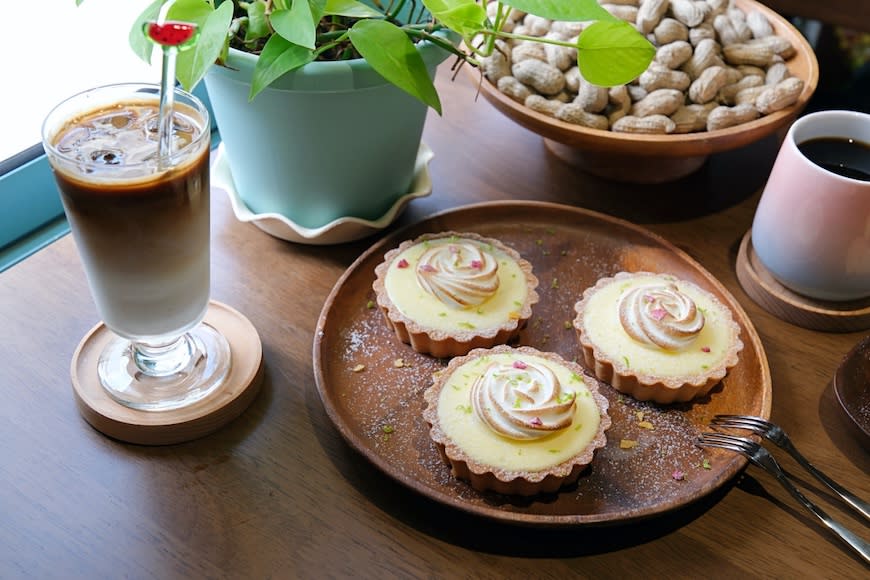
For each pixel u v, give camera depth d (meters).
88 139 0.51
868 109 0.87
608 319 0.61
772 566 0.52
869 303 0.63
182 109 0.53
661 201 0.71
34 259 0.65
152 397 0.56
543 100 0.68
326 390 0.56
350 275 0.62
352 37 0.55
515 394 0.54
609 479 0.54
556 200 0.71
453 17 0.55
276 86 0.56
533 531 0.53
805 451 0.57
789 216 0.60
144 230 0.50
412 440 0.56
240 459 0.55
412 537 0.52
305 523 0.53
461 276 0.61
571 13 0.53
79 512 0.52
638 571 0.51
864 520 0.54
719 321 0.61
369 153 0.62
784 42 0.72
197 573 0.51
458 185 0.72
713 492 0.54
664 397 0.58
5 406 0.57
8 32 0.73
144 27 0.44
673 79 0.68
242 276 0.64
